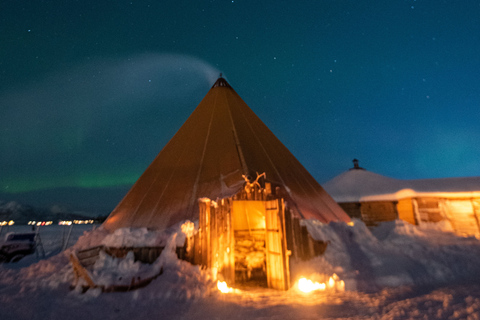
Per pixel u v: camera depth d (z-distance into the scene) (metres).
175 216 7.70
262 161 9.32
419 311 4.20
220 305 4.95
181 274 5.94
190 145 10.06
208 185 8.28
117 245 6.92
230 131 10.04
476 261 7.73
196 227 6.79
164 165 9.76
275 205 6.75
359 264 7.17
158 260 6.32
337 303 4.98
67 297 5.36
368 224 16.91
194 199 8.02
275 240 6.64
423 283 6.43
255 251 8.73
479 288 5.54
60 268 7.25
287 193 8.40
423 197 15.68
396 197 16.39
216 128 10.40
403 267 7.21
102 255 6.62
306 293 5.87
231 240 6.76
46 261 7.62
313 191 10.23
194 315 4.46
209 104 11.81
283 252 6.34
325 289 6.11
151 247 6.76
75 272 5.94
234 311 4.61
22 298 5.32
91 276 5.56
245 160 8.55
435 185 16.73
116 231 7.27
